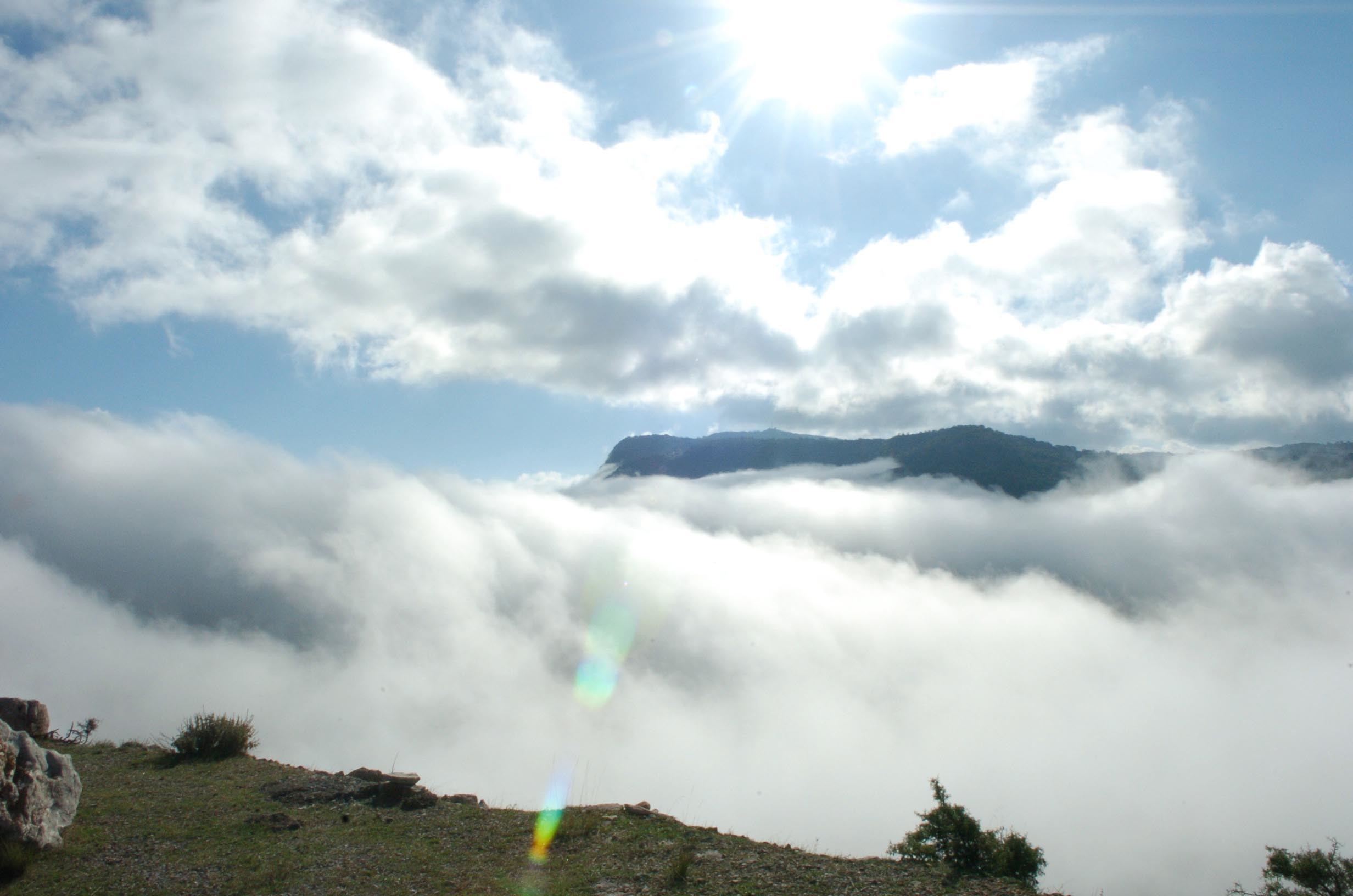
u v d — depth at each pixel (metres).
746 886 7.34
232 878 7.68
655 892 7.22
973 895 7.09
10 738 8.35
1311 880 7.93
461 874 7.83
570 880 7.61
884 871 7.83
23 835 7.95
